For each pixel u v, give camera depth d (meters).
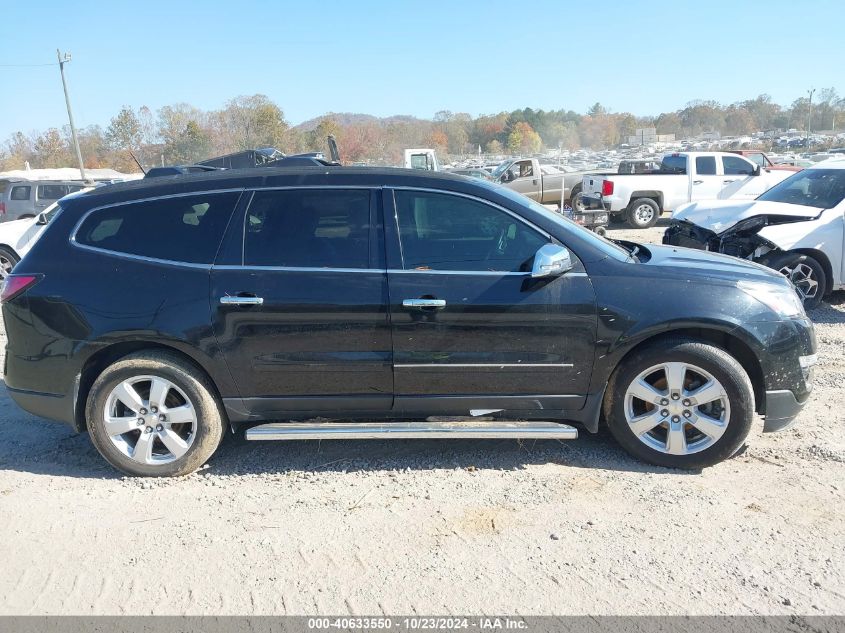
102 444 4.11
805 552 3.24
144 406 4.09
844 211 7.83
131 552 3.36
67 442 4.78
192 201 4.13
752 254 7.82
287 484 4.05
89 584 3.11
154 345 4.11
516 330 3.96
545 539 3.40
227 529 3.55
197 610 2.91
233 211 4.08
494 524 3.55
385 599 2.95
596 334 3.96
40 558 3.32
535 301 3.93
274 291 3.94
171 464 4.12
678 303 3.93
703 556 3.22
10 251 11.77
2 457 4.53
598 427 4.55
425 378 4.05
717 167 17.38
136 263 4.05
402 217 4.05
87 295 4.02
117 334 3.98
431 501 3.81
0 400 5.70
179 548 3.38
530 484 3.97
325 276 3.96
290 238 4.04
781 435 4.58
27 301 4.06
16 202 19.33
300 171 4.18
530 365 4.02
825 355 6.34
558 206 19.95
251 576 3.14
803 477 3.99
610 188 16.64
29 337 4.09
